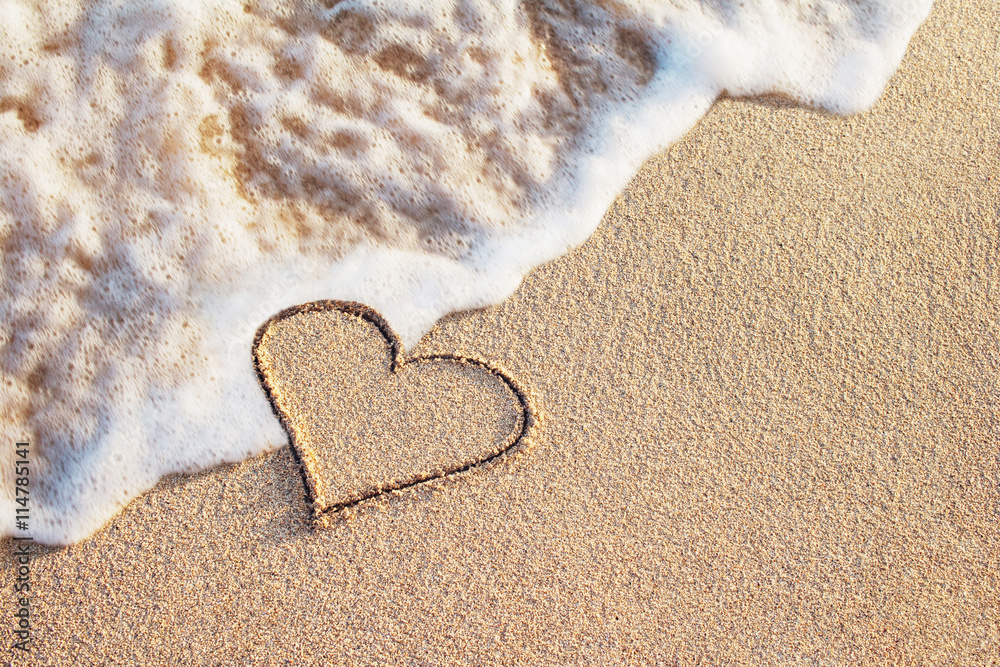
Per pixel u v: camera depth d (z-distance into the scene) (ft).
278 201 4.26
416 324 4.14
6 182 4.15
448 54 4.41
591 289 4.17
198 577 3.85
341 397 4.05
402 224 4.28
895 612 3.83
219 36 4.34
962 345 4.09
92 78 4.25
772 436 3.99
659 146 4.35
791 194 4.27
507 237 4.26
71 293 4.12
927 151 4.33
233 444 4.00
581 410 4.02
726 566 3.86
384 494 3.94
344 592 3.84
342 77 4.37
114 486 3.96
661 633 3.81
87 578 3.84
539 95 4.41
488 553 3.88
